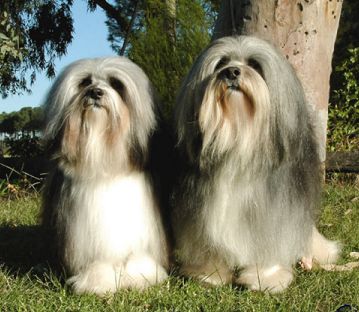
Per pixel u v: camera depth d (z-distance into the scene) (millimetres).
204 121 1059
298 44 1468
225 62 1098
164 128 1195
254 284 1121
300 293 1104
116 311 1010
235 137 1059
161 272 1155
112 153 1102
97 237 1107
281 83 1073
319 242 1376
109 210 1104
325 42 1524
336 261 1369
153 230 1142
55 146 1139
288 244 1137
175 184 1176
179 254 1205
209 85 1055
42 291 1119
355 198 2018
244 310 1012
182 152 1134
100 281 1105
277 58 1090
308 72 1489
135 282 1120
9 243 1529
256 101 1044
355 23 4762
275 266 1150
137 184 1130
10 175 2584
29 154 3451
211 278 1163
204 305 1038
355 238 1547
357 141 2668
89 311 1018
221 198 1098
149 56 2357
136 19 3566
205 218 1110
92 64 1151
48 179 1203
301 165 1148
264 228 1106
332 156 2283
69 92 1128
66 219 1127
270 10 1458
